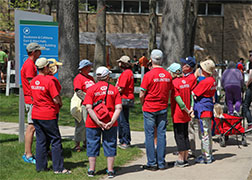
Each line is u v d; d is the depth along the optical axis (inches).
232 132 308.5
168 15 553.3
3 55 678.5
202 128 256.8
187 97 246.2
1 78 673.6
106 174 233.3
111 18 1146.7
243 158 268.5
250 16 1173.1
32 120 232.2
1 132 372.8
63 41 603.8
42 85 226.2
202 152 258.4
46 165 236.8
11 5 915.4
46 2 783.1
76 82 268.4
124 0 1149.7
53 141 231.3
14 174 230.1
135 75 589.9
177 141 246.7
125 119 300.2
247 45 1177.4
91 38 980.6
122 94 295.4
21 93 310.2
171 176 225.9
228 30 1175.6
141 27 1156.5
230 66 373.4
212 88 254.1
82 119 283.0
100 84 223.3
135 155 284.0
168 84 238.4
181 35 549.6
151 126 239.1
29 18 304.2
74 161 263.1
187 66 251.4
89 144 227.0
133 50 1133.7
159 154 242.8
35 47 255.0
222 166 247.4
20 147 293.4
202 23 1170.6
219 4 1173.7
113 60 1125.7
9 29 892.6
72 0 600.1
